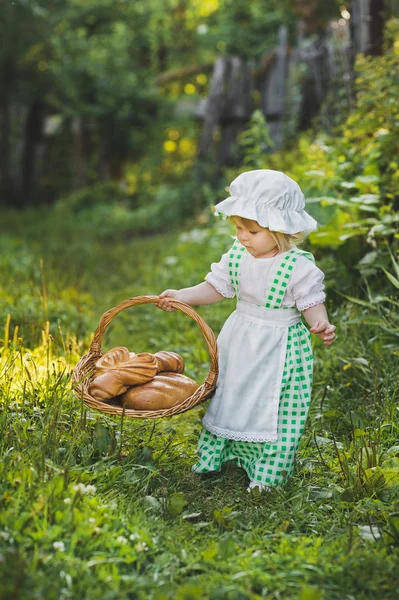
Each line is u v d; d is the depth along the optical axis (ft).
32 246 37.24
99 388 10.99
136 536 8.89
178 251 31.45
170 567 8.61
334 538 9.52
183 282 25.70
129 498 10.21
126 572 8.45
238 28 48.11
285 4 45.37
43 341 16.02
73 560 8.17
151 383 11.09
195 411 14.94
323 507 10.51
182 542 9.29
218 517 9.80
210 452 11.58
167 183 67.56
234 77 43.57
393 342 15.79
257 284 11.10
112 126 63.00
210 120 44.34
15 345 14.10
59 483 9.45
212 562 8.68
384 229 16.76
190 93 70.85
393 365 14.85
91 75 61.77
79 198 57.62
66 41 62.34
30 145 68.13
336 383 15.08
